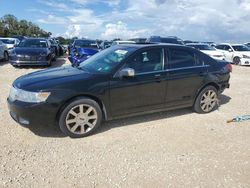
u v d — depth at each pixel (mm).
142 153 4047
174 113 5938
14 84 4586
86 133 4562
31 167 3568
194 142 4484
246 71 14766
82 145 4254
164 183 3320
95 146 4234
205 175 3512
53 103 4242
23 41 14789
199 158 3945
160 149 4195
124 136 4637
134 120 5398
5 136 4445
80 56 12805
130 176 3447
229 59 19406
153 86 5098
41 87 4238
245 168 3707
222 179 3432
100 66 4988
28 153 3930
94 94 4535
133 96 4930
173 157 3955
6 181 3248
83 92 4434
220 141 4555
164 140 4527
